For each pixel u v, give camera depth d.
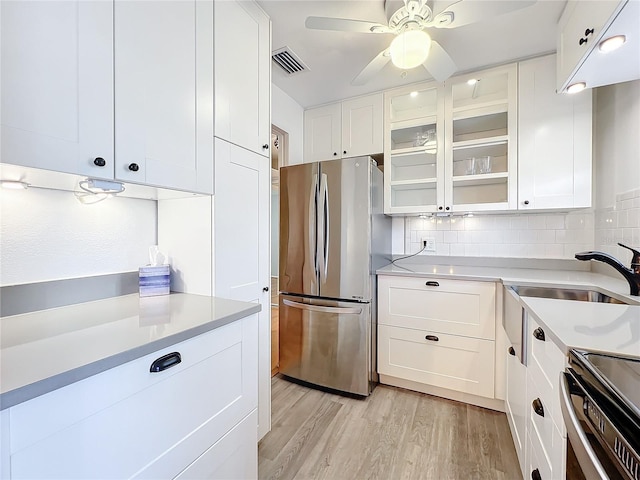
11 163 0.69
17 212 1.01
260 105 1.56
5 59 0.68
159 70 1.04
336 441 1.60
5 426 0.51
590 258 1.32
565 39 1.47
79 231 1.18
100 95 0.87
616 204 1.78
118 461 0.69
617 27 1.08
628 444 0.45
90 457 0.64
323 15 1.63
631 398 0.51
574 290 1.59
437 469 1.40
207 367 0.93
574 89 1.53
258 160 1.54
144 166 0.99
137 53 0.97
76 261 1.17
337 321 2.12
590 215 2.08
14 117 0.70
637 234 1.56
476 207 2.13
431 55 1.54
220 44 1.31
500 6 1.22
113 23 0.90
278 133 2.56
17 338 0.78
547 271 2.11
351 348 2.08
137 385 0.73
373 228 2.14
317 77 2.26
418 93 2.35
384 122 2.44
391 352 2.15
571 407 0.63
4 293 0.96
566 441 0.78
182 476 0.85
